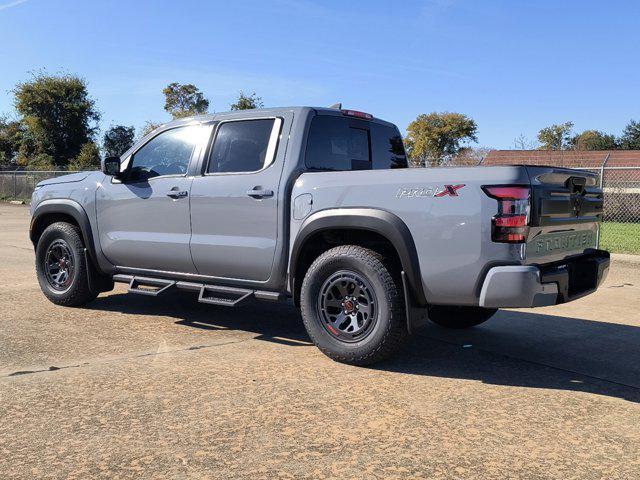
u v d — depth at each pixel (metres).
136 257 5.75
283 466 2.84
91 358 4.54
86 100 46.28
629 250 12.73
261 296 4.95
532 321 6.20
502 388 4.04
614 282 8.72
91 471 2.77
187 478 2.71
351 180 4.43
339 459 2.92
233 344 5.03
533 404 3.74
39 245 6.43
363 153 5.59
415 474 2.78
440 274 4.06
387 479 2.73
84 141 46.09
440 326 5.93
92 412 3.47
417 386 4.04
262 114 5.13
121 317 5.98
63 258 6.33
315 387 3.96
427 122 71.75
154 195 5.54
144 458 2.90
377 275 4.25
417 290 4.16
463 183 3.99
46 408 3.52
